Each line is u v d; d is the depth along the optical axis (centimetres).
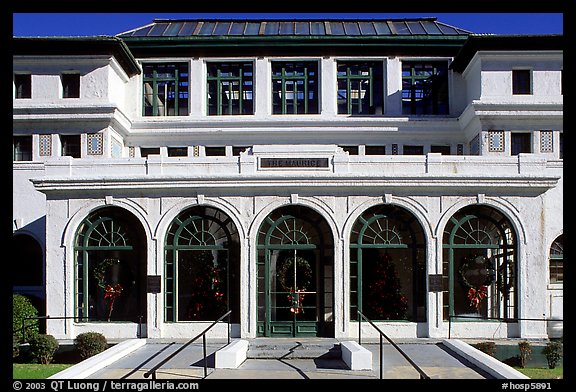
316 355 1669
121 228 1970
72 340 1872
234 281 1936
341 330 1881
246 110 2595
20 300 2003
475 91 2450
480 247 1944
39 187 1931
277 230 1952
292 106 2597
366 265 1972
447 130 2528
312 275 1942
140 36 2598
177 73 2612
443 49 2592
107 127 2366
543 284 1905
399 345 1786
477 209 1959
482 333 1889
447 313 1991
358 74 2612
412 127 2528
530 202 1931
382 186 1917
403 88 2616
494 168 1958
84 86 2397
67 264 1920
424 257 1931
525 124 2356
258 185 1911
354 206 1927
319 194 1928
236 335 1902
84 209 1942
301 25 2872
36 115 2352
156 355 1628
